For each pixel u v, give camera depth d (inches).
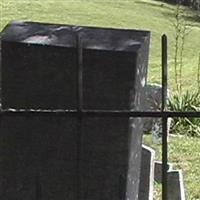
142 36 158.2
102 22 997.2
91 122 147.8
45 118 149.2
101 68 145.9
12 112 116.9
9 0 975.6
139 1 1318.9
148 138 307.0
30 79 149.1
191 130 363.9
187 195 253.9
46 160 151.2
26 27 158.4
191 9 1328.7
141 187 209.2
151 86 301.4
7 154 152.4
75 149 149.9
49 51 147.1
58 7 1006.4
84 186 150.6
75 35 154.2
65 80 147.9
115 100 146.9
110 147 148.9
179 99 383.2
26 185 152.9
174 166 294.0
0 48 145.9
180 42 917.8
